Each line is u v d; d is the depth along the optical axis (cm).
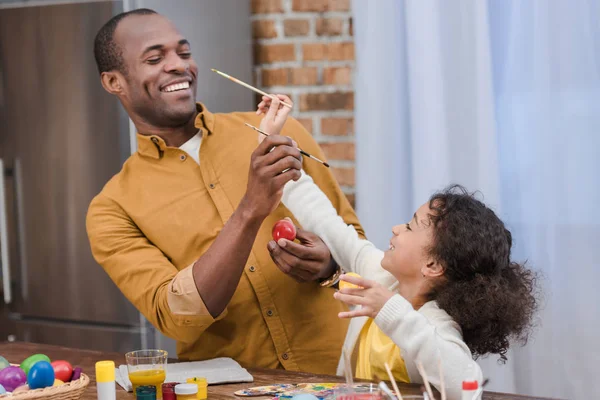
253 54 342
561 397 307
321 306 218
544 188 308
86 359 212
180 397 166
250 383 183
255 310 213
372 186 328
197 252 214
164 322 201
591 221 304
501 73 313
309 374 190
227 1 328
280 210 220
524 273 186
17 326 334
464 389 138
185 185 219
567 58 304
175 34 218
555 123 306
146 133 224
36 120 321
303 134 230
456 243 174
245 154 222
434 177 317
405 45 322
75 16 310
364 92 328
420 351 163
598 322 303
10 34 321
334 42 331
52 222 324
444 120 316
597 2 300
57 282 326
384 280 201
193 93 220
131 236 216
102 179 313
